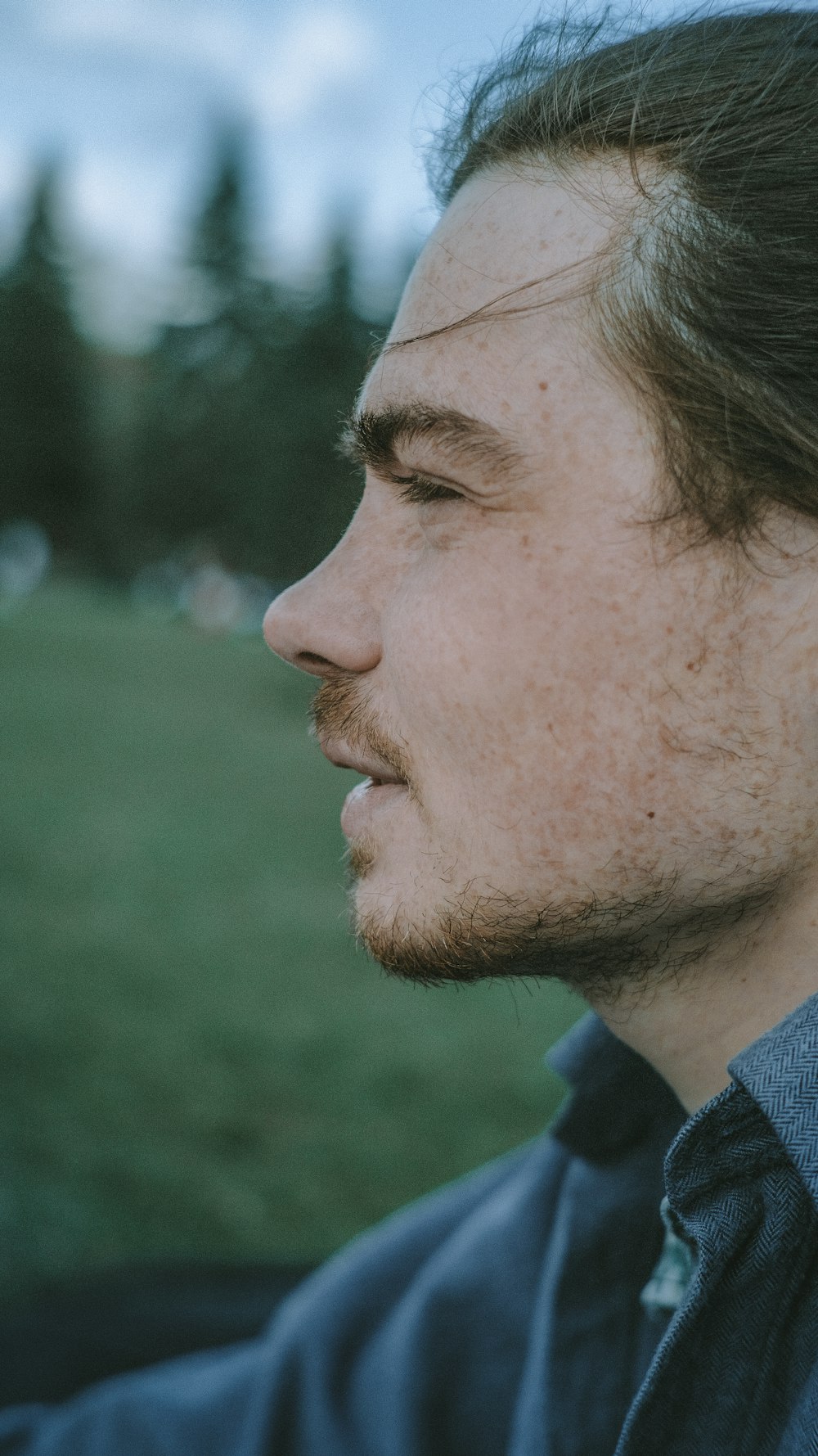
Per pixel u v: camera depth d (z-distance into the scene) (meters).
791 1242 0.72
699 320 0.73
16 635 25.81
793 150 0.75
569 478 0.74
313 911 7.20
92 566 47.22
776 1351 0.72
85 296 46.38
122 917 6.71
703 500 0.72
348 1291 1.27
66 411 45.12
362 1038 5.07
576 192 0.78
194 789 11.49
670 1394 0.73
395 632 0.80
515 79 0.91
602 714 0.74
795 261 0.73
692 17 0.87
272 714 18.34
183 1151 3.91
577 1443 0.92
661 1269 0.92
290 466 25.67
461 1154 4.02
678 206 0.75
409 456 0.79
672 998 0.81
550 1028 5.41
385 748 0.81
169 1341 1.72
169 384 45.75
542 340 0.76
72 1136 3.94
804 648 0.73
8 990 5.32
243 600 39.22
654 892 0.76
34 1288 2.95
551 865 0.76
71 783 11.12
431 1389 1.11
